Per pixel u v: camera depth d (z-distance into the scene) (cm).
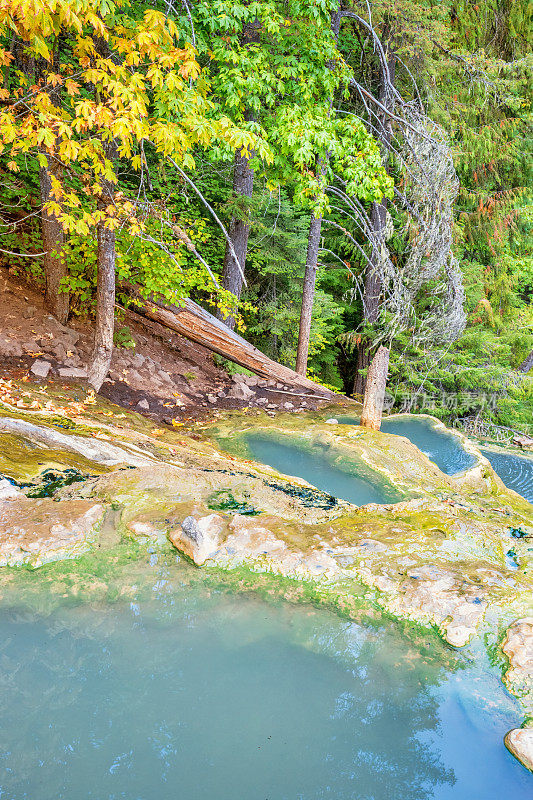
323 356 1536
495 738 253
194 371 1012
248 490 495
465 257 1483
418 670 294
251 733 250
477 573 371
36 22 377
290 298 1359
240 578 369
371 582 362
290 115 733
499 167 1445
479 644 310
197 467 564
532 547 427
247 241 1191
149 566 376
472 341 1311
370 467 646
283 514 464
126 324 994
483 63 1242
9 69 708
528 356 1459
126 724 251
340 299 1581
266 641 312
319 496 523
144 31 440
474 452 760
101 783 219
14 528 390
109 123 429
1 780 218
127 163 1066
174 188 1046
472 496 598
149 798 213
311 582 365
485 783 229
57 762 229
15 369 707
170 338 1066
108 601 339
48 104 430
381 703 271
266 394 1005
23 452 502
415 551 399
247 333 1404
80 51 478
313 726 255
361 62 1259
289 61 779
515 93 1343
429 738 252
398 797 220
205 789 220
